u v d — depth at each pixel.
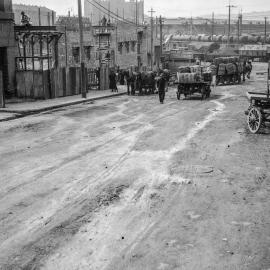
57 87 28.70
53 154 13.53
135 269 6.43
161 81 26.48
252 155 13.29
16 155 13.45
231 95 31.48
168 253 6.93
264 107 17.00
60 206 9.03
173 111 22.98
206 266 6.51
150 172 11.46
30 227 7.98
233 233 7.66
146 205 9.06
